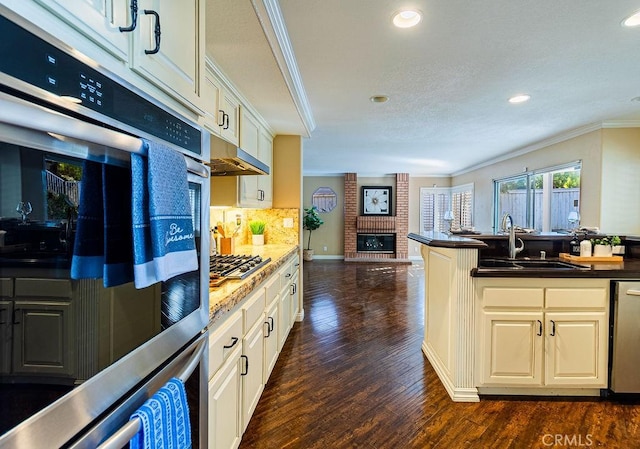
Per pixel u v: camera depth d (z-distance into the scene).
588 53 2.21
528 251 3.01
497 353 2.21
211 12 1.51
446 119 3.72
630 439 1.85
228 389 1.48
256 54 1.88
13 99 0.48
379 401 2.20
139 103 0.79
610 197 3.82
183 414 0.88
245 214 3.84
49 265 0.58
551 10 1.73
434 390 2.35
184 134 1.02
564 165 4.44
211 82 1.95
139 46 0.81
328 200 8.88
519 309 2.21
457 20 1.83
